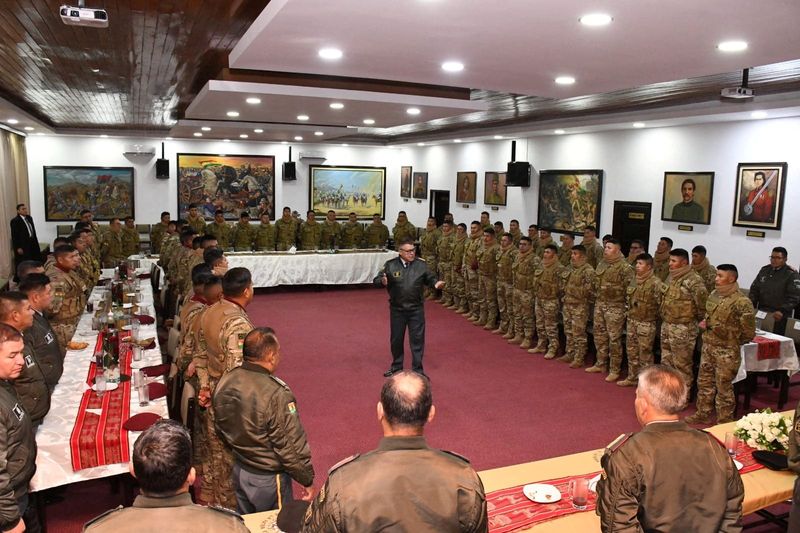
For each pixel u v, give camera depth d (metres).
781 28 3.41
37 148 13.85
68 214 14.22
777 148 7.73
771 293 6.88
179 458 1.56
